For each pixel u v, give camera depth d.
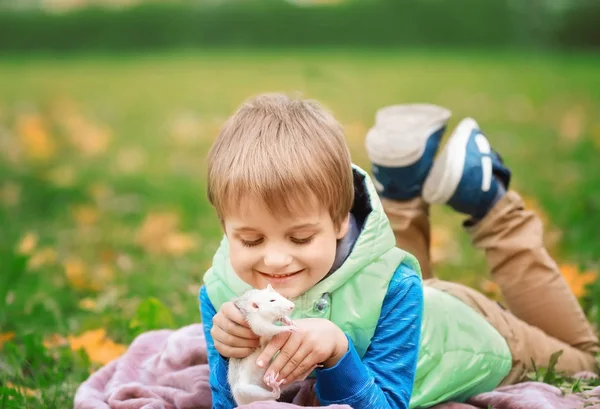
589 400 2.66
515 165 7.67
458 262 4.95
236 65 17.66
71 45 22.67
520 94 12.15
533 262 3.22
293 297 2.32
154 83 14.96
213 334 2.28
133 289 4.49
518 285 3.25
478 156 3.18
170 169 8.20
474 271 4.74
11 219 6.18
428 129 3.25
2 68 18.41
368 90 12.81
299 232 2.25
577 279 3.97
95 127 10.50
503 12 21.33
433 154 3.30
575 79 13.88
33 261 4.92
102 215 6.38
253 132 2.34
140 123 10.96
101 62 19.80
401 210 3.34
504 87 12.97
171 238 5.51
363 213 2.56
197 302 4.12
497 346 2.87
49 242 5.61
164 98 13.02
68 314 4.23
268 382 2.20
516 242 3.23
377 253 2.46
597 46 20.28
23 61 20.31
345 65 16.89
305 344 2.21
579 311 3.24
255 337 2.23
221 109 11.66
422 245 3.37
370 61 18.05
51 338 3.79
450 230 5.79
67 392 3.11
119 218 6.31
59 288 4.55
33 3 24.31
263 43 22.39
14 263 4.39
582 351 3.22
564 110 10.68
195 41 22.64
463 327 2.83
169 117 11.24
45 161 8.20
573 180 6.91
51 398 3.09
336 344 2.26
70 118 10.50
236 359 2.29
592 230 5.28
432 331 2.76
